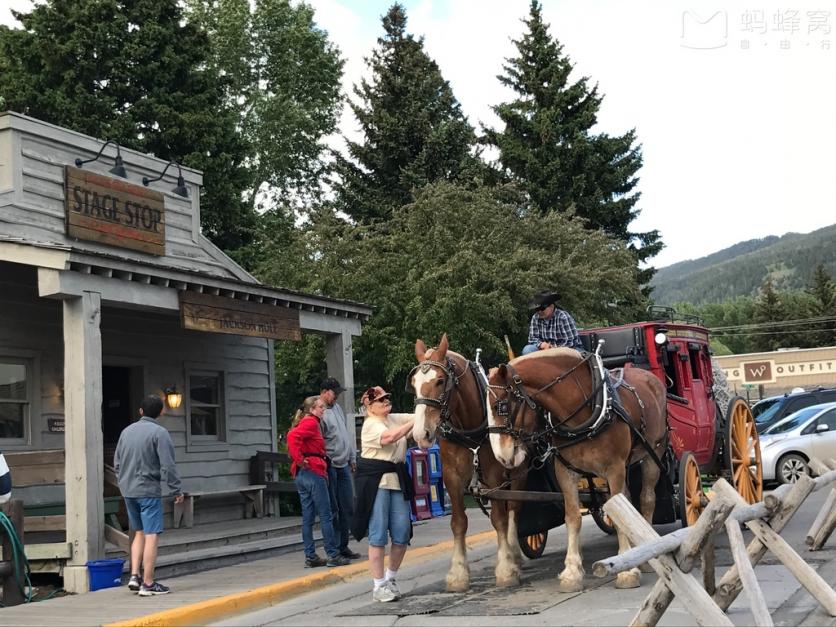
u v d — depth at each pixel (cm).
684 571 584
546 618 737
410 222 2461
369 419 879
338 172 3547
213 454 1603
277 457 1667
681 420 1136
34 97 2598
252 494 1661
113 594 985
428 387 821
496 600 834
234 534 1330
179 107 2773
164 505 1466
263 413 1758
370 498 869
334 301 1518
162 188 1547
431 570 1086
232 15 3897
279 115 3897
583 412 848
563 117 3806
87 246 1322
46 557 1051
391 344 2309
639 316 2895
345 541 1185
